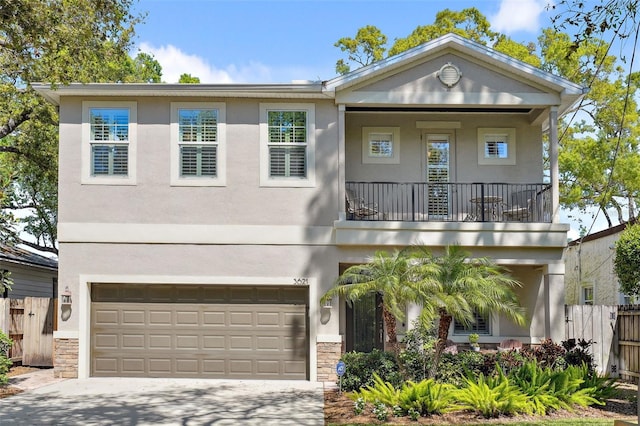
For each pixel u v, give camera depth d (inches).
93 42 619.2
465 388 484.7
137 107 626.2
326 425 419.5
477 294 475.2
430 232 607.5
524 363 512.7
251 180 621.3
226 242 616.1
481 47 617.3
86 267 614.2
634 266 641.6
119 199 619.2
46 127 934.4
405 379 505.7
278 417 443.8
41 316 700.7
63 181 619.8
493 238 606.9
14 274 873.5
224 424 422.9
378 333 685.3
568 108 674.2
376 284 483.5
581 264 989.8
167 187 620.1
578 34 340.2
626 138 1008.2
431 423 426.3
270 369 615.2
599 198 1057.5
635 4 324.5
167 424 422.3
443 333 497.7
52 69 568.4
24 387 562.3
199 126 626.5
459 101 624.7
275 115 629.0
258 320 620.4
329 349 603.8
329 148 625.0
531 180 686.5
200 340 619.5
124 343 619.8
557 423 418.0
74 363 610.2
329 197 620.4
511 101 626.2
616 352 645.3
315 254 615.8
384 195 683.4
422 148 690.8
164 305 622.5
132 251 615.2
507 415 444.1
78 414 452.4
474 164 689.0
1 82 787.4
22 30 532.1
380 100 623.2
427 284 472.7
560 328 605.3
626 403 493.0
